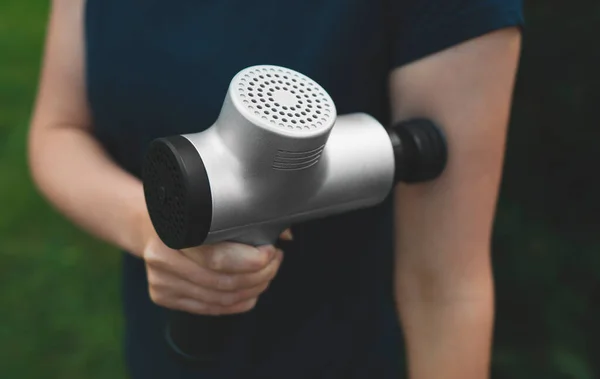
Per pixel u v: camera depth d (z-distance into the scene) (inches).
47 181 44.9
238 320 38.8
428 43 35.1
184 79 39.1
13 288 116.7
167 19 38.9
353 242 42.7
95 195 42.6
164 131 41.1
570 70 82.3
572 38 81.7
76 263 121.7
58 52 46.2
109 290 116.0
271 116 29.5
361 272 43.7
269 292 42.8
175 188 30.4
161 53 39.3
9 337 107.4
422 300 39.5
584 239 84.0
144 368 48.9
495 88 34.8
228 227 31.4
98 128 45.3
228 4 37.9
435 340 39.2
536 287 84.0
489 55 34.4
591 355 82.0
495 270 85.3
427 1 34.8
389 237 44.0
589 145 82.8
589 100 82.0
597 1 81.1
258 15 37.6
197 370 43.5
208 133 31.1
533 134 84.5
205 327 38.3
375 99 39.1
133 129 42.6
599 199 83.5
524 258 84.4
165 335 41.4
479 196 36.4
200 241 31.1
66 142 45.7
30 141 48.3
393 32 36.6
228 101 30.1
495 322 85.0
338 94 37.8
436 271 38.3
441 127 35.8
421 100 36.4
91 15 41.2
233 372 44.5
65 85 46.3
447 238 37.3
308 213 33.5
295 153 30.0
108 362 102.9
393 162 34.4
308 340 44.0
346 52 36.8
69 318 110.7
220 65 38.4
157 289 37.1
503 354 83.3
